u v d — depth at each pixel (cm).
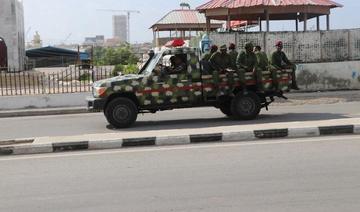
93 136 1121
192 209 613
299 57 2255
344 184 703
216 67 1405
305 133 1118
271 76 1438
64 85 2417
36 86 2617
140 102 1374
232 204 629
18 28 4334
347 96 2038
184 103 1397
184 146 1045
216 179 752
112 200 662
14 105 2011
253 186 707
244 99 1423
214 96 1407
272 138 1105
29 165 910
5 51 3931
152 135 1096
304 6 2341
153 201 652
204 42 2155
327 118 1396
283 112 1603
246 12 2384
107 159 937
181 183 736
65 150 1051
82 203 654
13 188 743
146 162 894
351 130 1138
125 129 1347
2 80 2575
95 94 1380
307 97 2052
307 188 689
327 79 2261
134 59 5628
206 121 1449
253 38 2211
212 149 997
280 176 756
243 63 1428
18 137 1284
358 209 598
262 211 598
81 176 804
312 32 2253
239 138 1098
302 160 861
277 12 2345
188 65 1391
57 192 712
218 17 2670
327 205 614
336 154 901
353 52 2291
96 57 6003
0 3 3962
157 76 1379
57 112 1903
